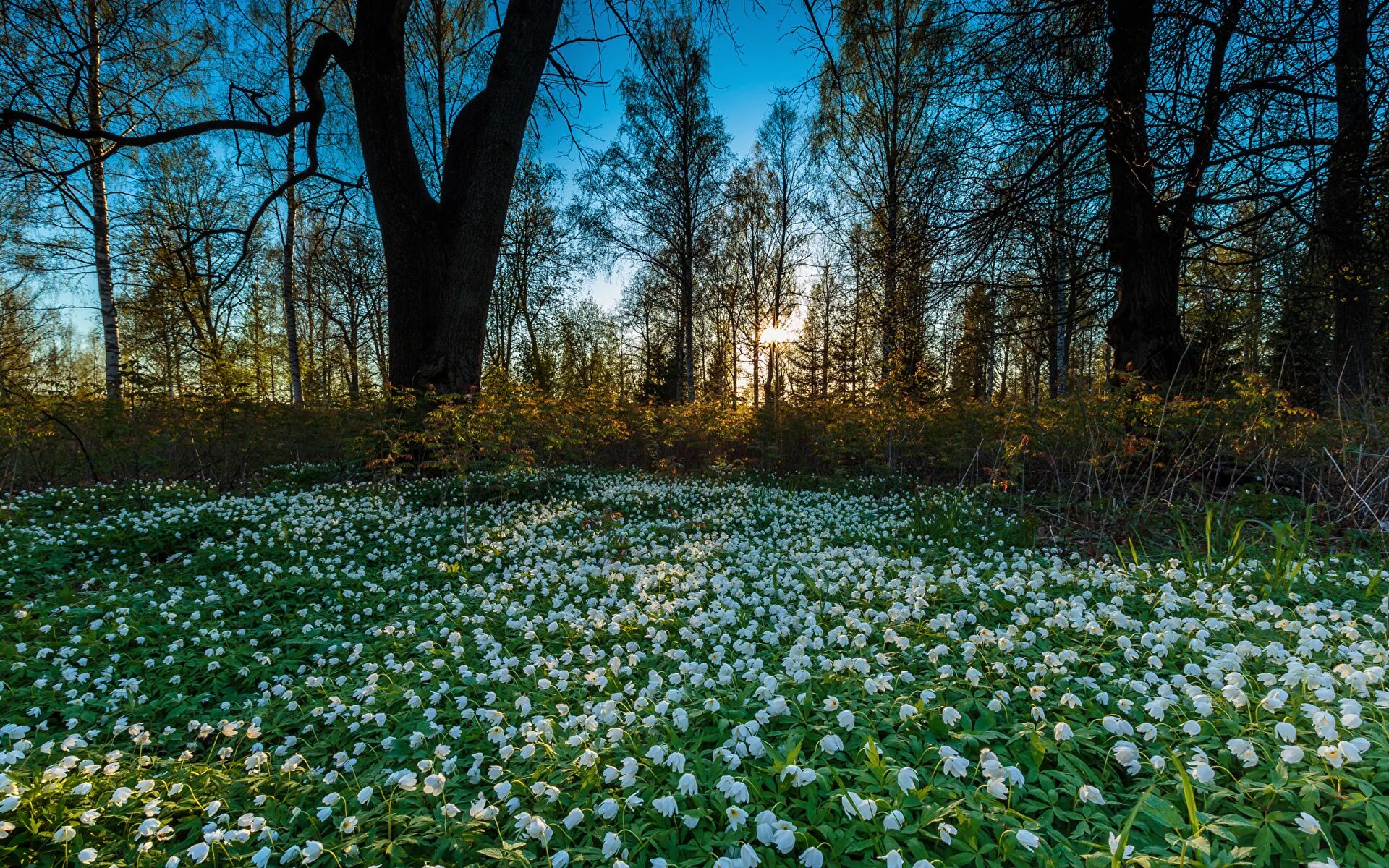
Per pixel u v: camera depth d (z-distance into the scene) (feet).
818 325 91.66
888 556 19.93
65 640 14.83
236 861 8.08
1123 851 6.04
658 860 6.79
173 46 47.01
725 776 7.61
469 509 29.27
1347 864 6.06
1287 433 25.91
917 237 34.35
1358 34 23.53
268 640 15.46
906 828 6.86
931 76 34.01
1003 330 38.47
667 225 69.56
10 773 9.16
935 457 37.76
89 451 36.06
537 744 9.50
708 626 13.46
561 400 44.93
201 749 11.16
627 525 26.27
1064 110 28.55
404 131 35.19
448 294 35.83
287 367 74.33
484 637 13.83
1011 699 9.66
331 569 19.61
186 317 54.13
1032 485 32.71
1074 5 28.32
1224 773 7.53
